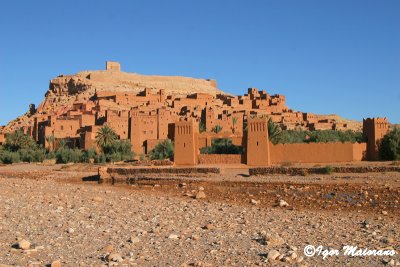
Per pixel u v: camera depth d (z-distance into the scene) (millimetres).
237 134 58719
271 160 58062
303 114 146125
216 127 107500
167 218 24062
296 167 47281
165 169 50156
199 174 48062
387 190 33938
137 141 109750
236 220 23797
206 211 27094
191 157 57750
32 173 63500
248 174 47156
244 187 39500
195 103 148125
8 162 95250
